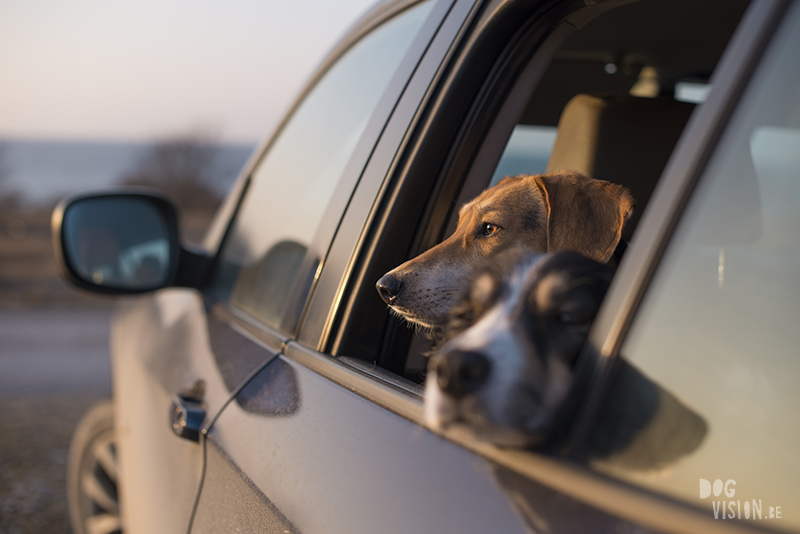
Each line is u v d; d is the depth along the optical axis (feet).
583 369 2.81
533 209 6.51
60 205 9.00
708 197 2.77
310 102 8.50
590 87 8.73
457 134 5.65
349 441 3.92
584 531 2.40
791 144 2.90
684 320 2.86
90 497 11.14
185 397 6.53
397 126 5.74
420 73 5.78
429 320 5.43
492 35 5.43
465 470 3.07
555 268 3.27
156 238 9.33
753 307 3.03
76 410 21.74
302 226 6.79
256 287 7.34
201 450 5.72
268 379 5.51
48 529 13.35
